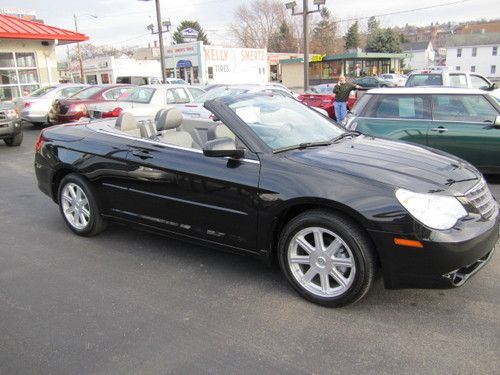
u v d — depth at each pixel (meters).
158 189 4.09
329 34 78.56
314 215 3.30
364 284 3.20
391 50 76.25
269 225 3.48
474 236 3.05
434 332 3.07
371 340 3.00
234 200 3.62
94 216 4.78
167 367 2.79
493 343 2.93
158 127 4.52
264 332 3.12
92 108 11.70
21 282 3.95
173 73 43.81
